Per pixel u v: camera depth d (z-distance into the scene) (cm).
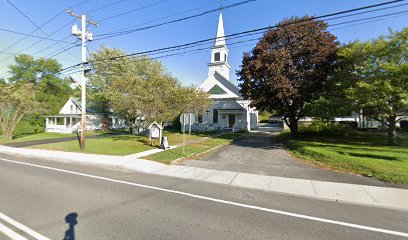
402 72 1073
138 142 1825
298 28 1559
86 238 366
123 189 646
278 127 4147
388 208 527
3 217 445
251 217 464
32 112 2314
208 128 3081
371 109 1355
